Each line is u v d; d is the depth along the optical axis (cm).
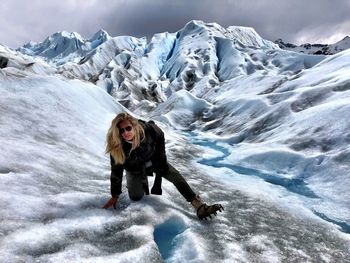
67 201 555
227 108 2330
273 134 1418
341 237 613
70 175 712
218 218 602
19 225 458
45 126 990
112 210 557
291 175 1027
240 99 2234
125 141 529
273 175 1050
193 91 10369
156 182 606
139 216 535
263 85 3581
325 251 544
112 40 18350
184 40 17438
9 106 1016
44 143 869
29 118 991
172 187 730
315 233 614
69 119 1133
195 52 15150
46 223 480
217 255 469
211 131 2067
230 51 13725
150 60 15550
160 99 11312
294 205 777
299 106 1577
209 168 1123
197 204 575
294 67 8394
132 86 11425
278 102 1800
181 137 1775
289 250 525
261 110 1828
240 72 11681
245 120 1880
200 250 464
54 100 1206
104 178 761
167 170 584
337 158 998
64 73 12456
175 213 565
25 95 1144
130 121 518
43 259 398
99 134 1146
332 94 1570
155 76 14612
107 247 452
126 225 510
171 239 527
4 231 437
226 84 4506
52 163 743
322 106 1373
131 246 457
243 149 1345
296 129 1309
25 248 412
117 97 10719
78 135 1034
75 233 469
